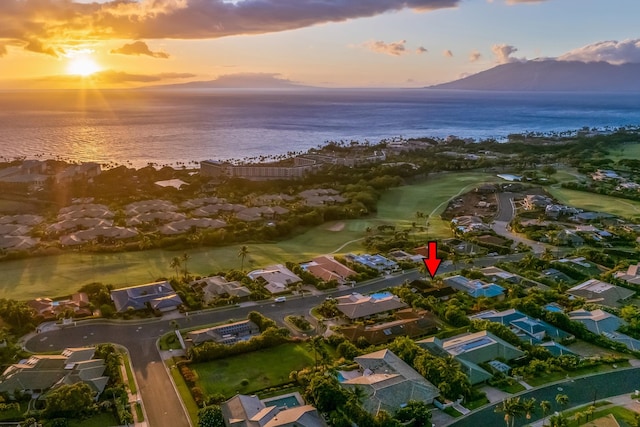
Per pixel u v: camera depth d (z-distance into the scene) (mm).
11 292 160625
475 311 151500
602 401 106812
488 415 102250
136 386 111312
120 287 166000
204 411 98250
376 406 100750
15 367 113250
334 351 127438
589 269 186250
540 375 116875
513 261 197875
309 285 171750
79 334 134875
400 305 153500
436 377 110188
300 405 104562
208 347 122375
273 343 128875
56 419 97812
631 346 129875
